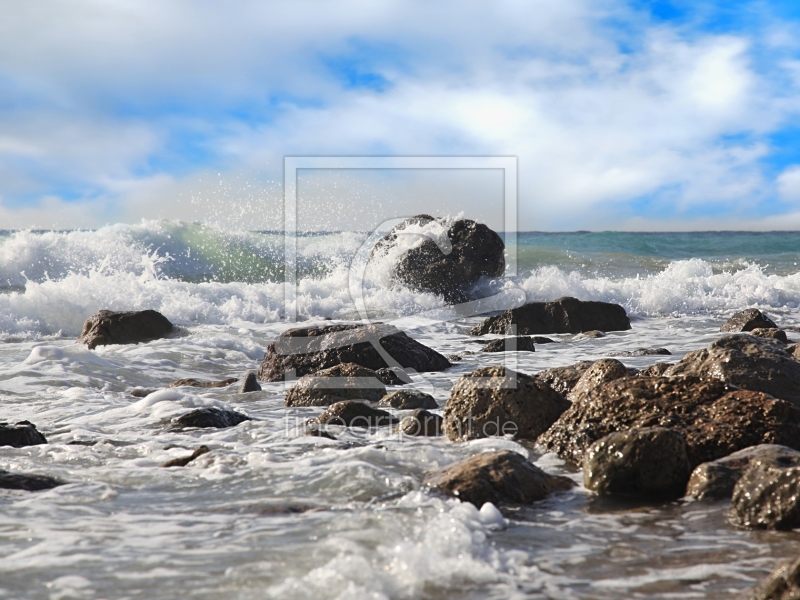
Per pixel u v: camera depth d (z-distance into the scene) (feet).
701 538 12.17
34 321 46.34
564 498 14.58
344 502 13.97
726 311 59.11
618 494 14.78
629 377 19.08
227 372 34.65
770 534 12.26
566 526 12.88
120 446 19.43
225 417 22.95
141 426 22.27
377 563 10.84
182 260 67.26
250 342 40.88
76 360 33.06
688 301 60.08
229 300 53.01
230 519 13.10
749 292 62.69
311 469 16.20
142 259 60.39
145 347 38.32
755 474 13.20
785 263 89.86
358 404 22.36
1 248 58.59
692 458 15.92
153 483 15.69
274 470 16.29
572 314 48.06
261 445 19.35
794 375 20.95
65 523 12.92
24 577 10.51
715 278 65.82
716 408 17.37
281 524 12.73
